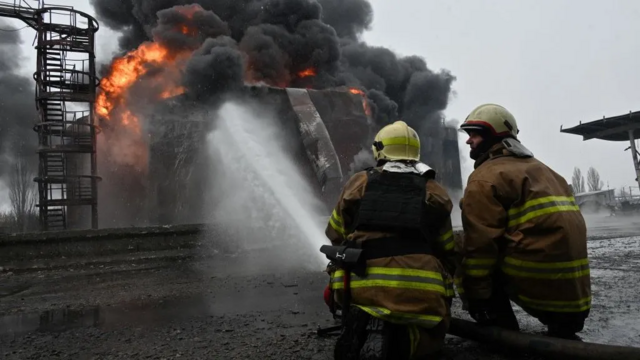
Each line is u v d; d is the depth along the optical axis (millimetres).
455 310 4254
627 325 3432
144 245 9672
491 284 2785
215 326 3879
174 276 7344
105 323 4160
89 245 9078
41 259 8461
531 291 2709
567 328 2766
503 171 2746
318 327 3611
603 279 5582
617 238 11688
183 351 3158
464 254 2807
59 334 3791
